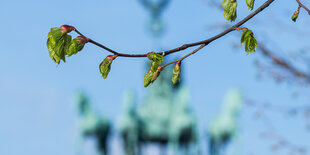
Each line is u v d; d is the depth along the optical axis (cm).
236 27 497
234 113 2948
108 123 3192
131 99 3241
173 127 3139
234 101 2880
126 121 3181
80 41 453
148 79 484
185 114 3145
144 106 3231
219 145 2972
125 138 3197
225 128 2923
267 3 500
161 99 3250
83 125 3098
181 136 3108
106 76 472
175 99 3231
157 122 3159
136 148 3206
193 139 3077
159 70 486
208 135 2991
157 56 481
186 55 496
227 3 492
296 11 544
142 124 3222
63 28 455
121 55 475
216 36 498
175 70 493
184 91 3128
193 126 3088
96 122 3139
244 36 485
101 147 3152
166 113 3212
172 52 489
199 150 3055
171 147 3112
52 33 454
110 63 471
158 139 3114
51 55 455
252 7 501
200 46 497
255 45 486
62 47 456
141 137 3222
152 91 3256
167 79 3172
